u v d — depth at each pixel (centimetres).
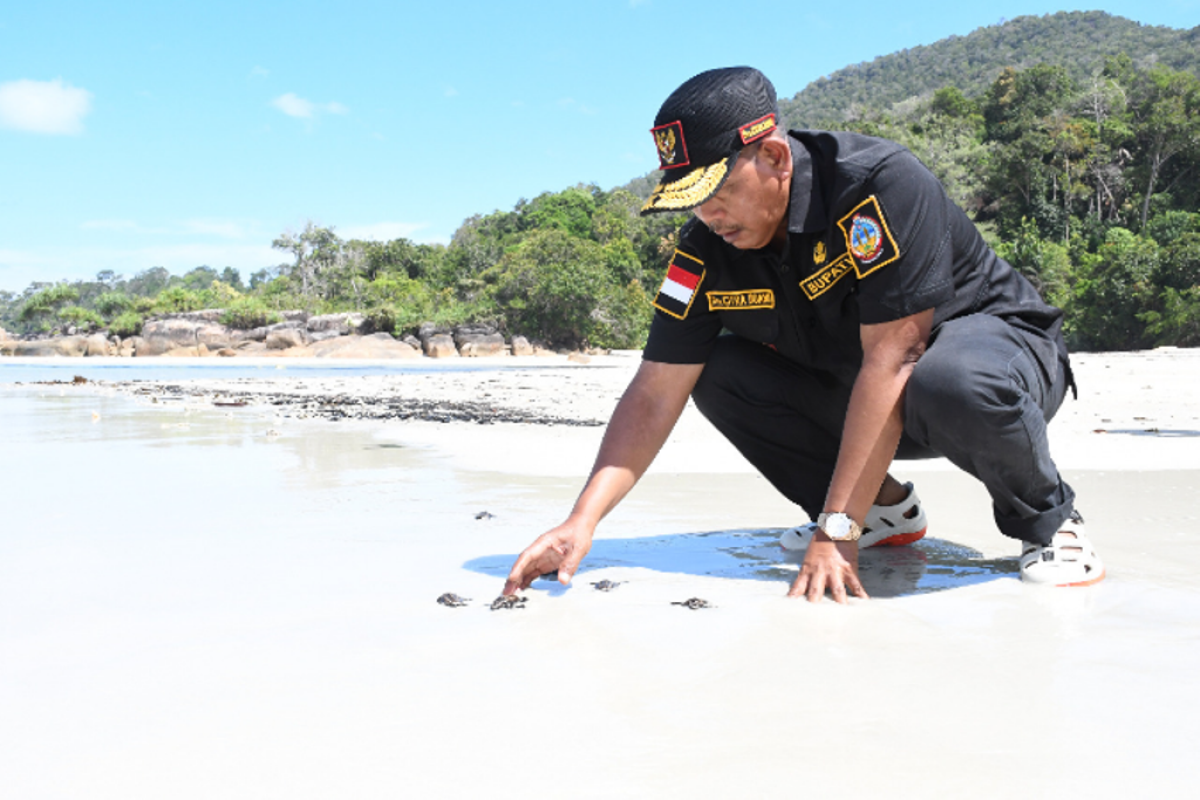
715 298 217
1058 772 103
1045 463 193
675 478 400
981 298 205
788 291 204
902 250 180
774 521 295
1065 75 9512
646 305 6712
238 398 1146
